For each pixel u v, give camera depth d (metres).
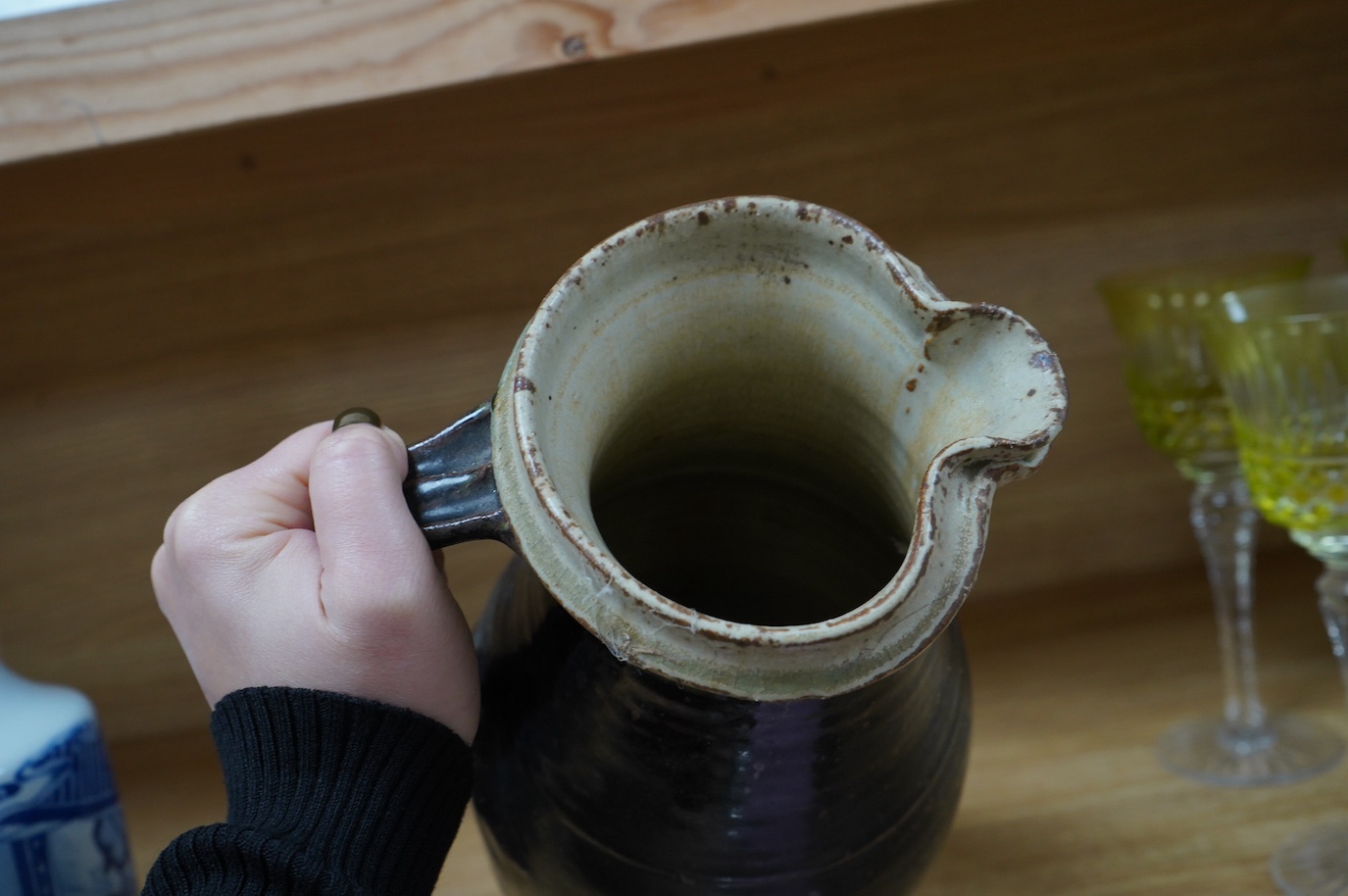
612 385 0.47
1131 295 0.69
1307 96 0.75
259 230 0.74
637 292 0.47
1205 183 0.76
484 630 0.53
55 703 0.60
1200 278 0.71
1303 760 0.66
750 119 0.73
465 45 0.60
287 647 0.48
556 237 0.74
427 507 0.47
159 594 0.52
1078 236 0.76
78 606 0.77
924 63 0.73
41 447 0.76
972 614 0.80
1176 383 0.69
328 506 0.47
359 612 0.47
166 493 0.76
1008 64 0.74
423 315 0.75
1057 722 0.71
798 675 0.41
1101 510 0.80
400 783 0.48
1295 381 0.60
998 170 0.75
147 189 0.72
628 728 0.48
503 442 0.45
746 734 0.47
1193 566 0.81
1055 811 0.65
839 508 0.53
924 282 0.48
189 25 0.60
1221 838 0.62
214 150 0.72
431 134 0.73
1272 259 0.70
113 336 0.75
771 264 0.48
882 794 0.49
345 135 0.72
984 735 0.70
